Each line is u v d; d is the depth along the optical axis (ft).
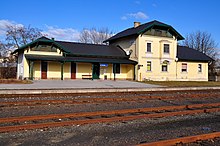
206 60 145.59
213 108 39.09
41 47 111.75
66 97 50.21
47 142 21.29
